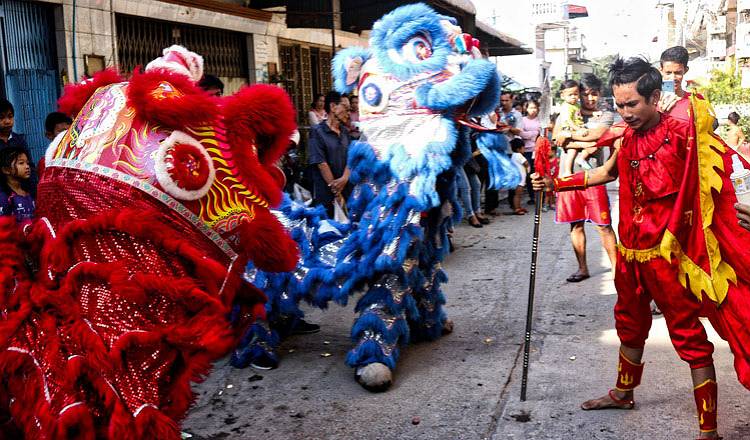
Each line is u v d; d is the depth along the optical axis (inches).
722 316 128.4
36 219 97.2
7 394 88.3
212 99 96.7
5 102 228.7
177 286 87.5
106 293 87.3
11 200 198.5
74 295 87.7
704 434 132.5
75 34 322.7
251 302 108.7
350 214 181.0
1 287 88.8
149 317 88.0
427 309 198.5
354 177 175.9
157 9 373.4
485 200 448.1
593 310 227.9
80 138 96.4
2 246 91.4
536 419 150.3
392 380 172.9
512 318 222.7
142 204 91.1
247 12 448.8
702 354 131.0
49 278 91.1
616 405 152.5
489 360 186.1
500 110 454.6
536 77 1369.3
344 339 209.9
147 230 89.0
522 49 837.2
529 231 380.8
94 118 97.3
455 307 238.1
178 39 403.2
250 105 99.4
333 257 176.6
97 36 336.5
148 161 92.1
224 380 179.3
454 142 168.7
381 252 167.0
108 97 98.8
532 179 155.8
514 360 185.3
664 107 138.0
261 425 153.5
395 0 427.5
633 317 143.9
